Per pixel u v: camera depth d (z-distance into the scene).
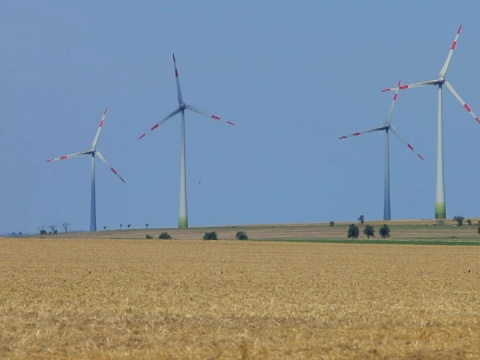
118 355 46.38
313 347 48.84
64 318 63.34
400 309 71.94
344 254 190.88
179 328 58.25
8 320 61.53
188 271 126.56
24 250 192.00
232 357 45.91
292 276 116.94
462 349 48.34
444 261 163.62
